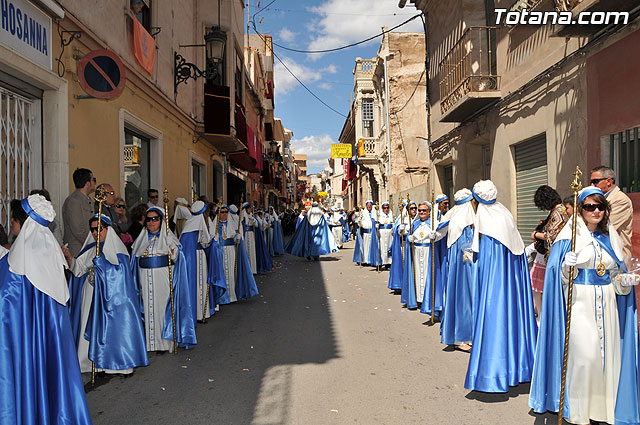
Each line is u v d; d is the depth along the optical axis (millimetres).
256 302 8984
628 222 5180
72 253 5211
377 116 27734
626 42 6227
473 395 4301
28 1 4969
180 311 5816
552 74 8070
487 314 4258
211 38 10406
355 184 42688
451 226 5559
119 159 7422
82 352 4973
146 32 8414
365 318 7449
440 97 13617
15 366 3250
